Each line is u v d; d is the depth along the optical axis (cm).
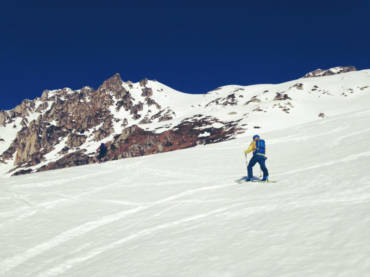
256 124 12775
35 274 560
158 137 15325
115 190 1266
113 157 15800
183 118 18000
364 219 476
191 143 13388
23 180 1591
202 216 739
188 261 467
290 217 582
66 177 1638
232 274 387
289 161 1633
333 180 877
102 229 786
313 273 338
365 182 762
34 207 1041
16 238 755
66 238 746
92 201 1094
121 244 645
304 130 2986
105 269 514
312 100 17512
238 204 788
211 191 1053
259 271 377
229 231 575
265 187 966
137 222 796
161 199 1034
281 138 2728
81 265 567
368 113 3234
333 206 606
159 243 591
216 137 12750
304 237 459
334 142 2069
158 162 2083
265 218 612
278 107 14762
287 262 384
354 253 363
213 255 469
